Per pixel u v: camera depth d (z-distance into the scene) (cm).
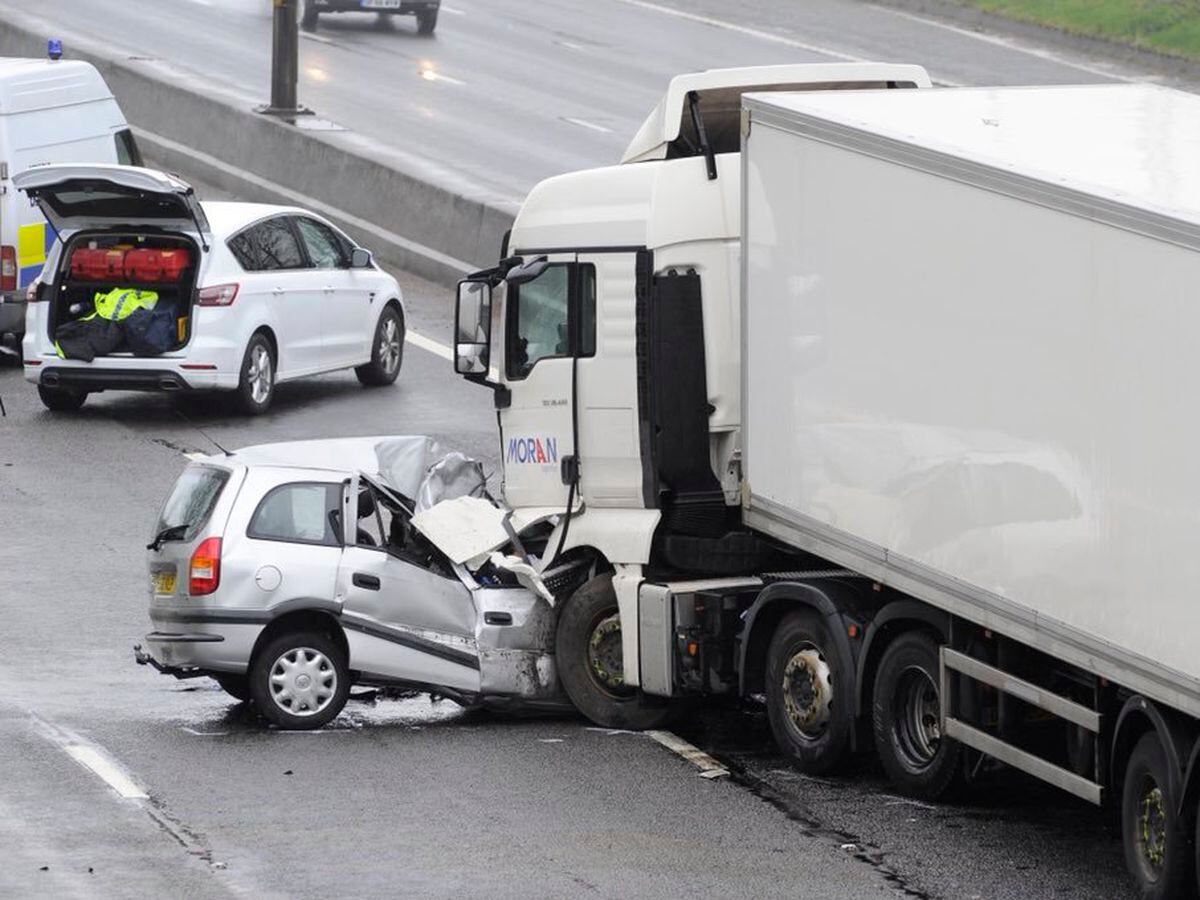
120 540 4884
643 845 3017
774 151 3381
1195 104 3419
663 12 12269
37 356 5784
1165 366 2588
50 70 6531
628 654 3650
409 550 3847
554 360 3747
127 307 5772
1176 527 2577
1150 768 2714
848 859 2961
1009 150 2967
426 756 3506
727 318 3653
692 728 3731
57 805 3175
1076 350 2752
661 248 3641
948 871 2911
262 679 3653
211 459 3800
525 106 9694
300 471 3700
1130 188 2709
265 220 6006
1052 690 2994
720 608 3556
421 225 7719
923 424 3070
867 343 3183
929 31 11544
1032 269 2830
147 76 9300
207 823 3098
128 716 3725
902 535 3133
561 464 3750
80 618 4344
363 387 6362
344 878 2848
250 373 5894
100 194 5691
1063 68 10481
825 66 3884
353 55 10762
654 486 3656
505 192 7862
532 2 12556
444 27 11688
